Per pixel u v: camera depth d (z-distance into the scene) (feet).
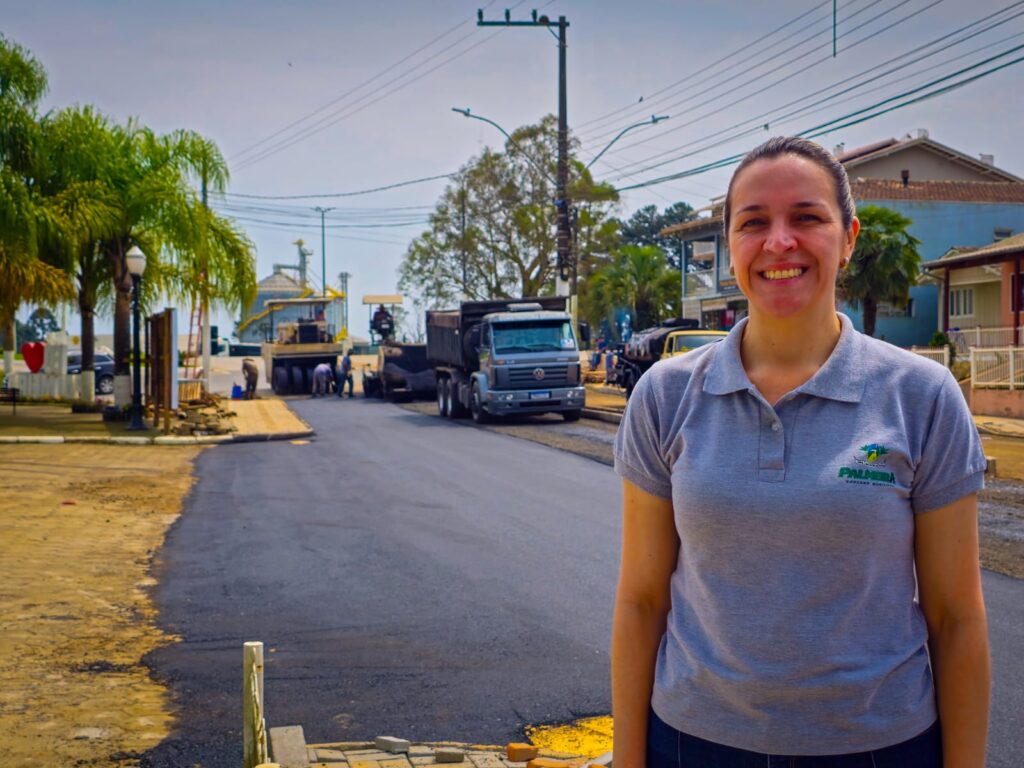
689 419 7.04
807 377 6.87
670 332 101.91
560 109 122.72
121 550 34.68
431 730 17.90
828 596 6.55
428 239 198.08
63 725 17.87
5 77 89.76
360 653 22.54
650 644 7.43
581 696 19.60
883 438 6.59
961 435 6.68
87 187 89.35
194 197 95.55
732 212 7.17
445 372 102.73
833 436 6.65
